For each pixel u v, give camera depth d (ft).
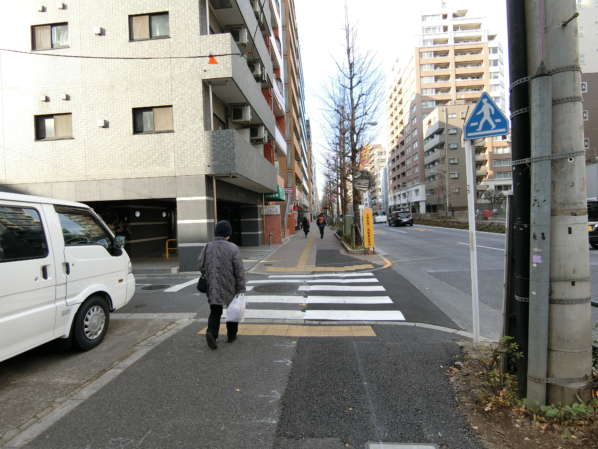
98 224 16.46
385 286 27.37
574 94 8.59
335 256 46.44
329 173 120.78
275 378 11.82
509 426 8.74
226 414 9.69
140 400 10.53
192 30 37.47
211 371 12.44
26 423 9.52
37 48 39.09
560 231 8.80
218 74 37.14
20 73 38.91
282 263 41.01
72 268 14.05
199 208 37.17
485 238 67.41
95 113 38.14
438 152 217.56
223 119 46.57
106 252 16.21
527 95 9.34
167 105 37.65
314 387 11.14
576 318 8.77
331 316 19.38
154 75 37.78
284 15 110.42
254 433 8.81
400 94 299.17
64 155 38.42
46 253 12.95
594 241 43.45
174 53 37.55
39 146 38.63
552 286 8.93
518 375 9.70
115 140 37.96
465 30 247.09
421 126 244.22
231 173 37.24
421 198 243.60
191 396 10.71
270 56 70.33
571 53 8.59
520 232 9.62
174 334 16.79
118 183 37.93
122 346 15.34
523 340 9.57
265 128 59.82
